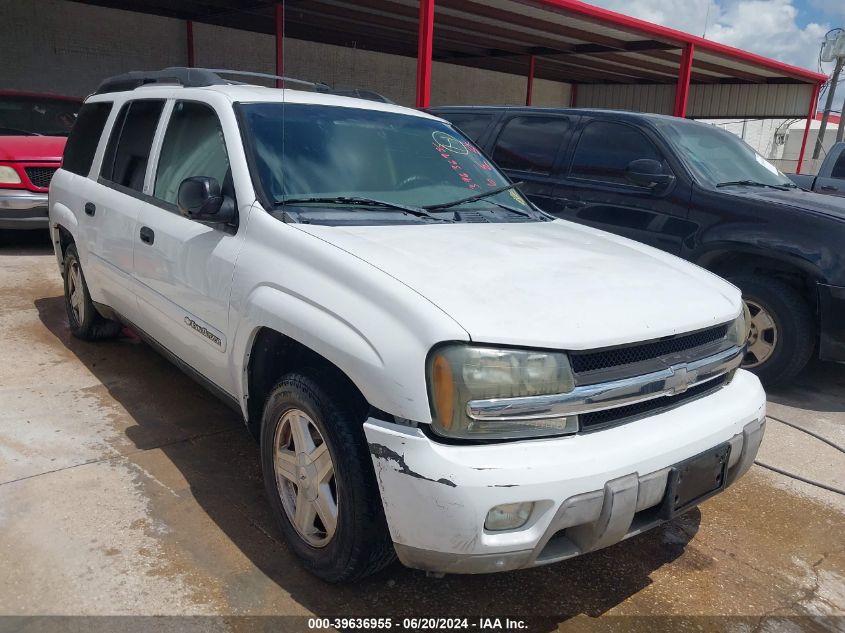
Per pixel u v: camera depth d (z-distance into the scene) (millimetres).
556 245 3021
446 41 18703
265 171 3006
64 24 14992
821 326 4574
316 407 2398
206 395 4254
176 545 2752
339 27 16984
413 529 2094
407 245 2666
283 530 2727
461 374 2061
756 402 2760
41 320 5551
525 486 2025
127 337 5258
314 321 2385
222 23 17219
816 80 20734
